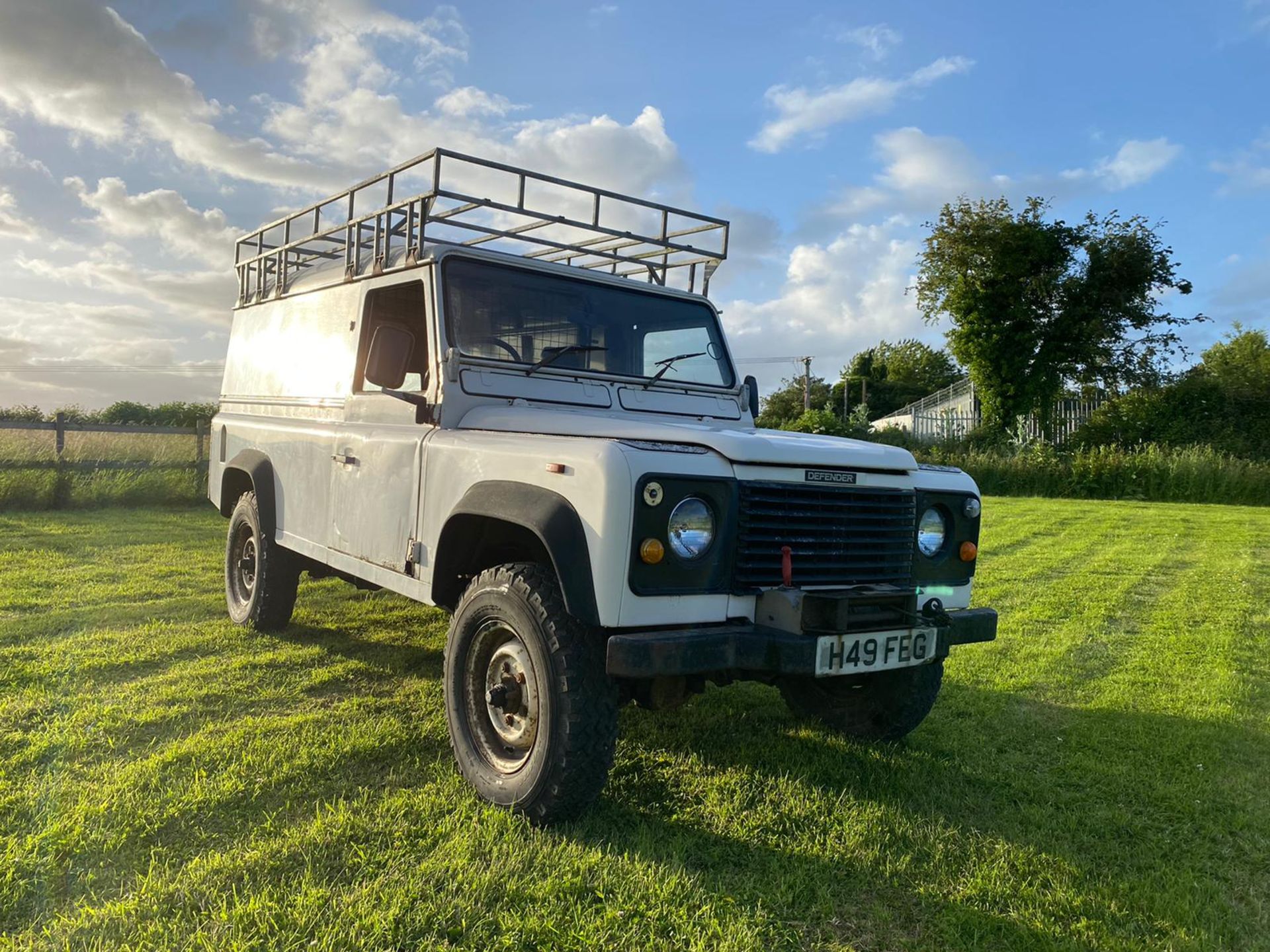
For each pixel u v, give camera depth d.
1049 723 4.23
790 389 58.81
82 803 2.88
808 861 2.75
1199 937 2.42
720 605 2.82
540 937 2.25
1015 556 9.96
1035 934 2.40
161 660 4.69
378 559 3.86
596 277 4.16
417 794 3.07
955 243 29.44
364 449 4.01
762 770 3.49
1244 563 9.48
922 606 3.20
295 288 5.15
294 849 2.62
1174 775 3.61
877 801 3.22
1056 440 29.78
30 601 5.94
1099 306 28.66
